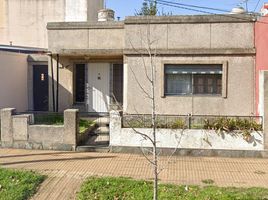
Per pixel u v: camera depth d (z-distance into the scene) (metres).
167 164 9.50
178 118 10.95
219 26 13.13
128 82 13.58
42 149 11.02
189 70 13.45
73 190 7.78
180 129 10.39
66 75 15.42
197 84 13.47
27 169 8.91
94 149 10.80
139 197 7.29
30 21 22.73
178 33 13.34
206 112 13.31
